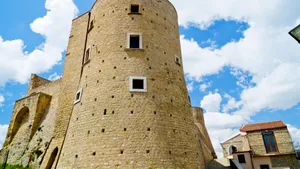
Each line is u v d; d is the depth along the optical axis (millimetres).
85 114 19672
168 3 27578
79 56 28906
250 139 36688
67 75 28844
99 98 19688
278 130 35500
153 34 23375
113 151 16703
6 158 27016
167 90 21047
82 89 21906
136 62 20984
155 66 21547
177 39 26500
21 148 28094
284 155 33438
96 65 22016
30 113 30531
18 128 32344
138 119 18141
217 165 27594
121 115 18281
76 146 18438
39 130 28266
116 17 23828
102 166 16297
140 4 24547
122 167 16016
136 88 19719
